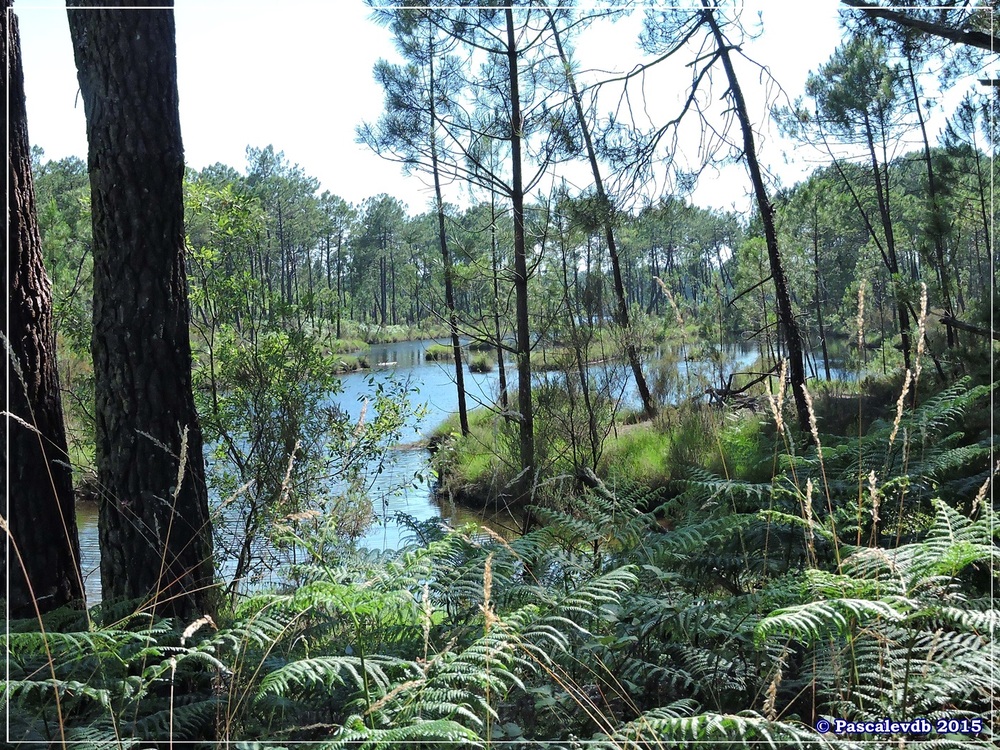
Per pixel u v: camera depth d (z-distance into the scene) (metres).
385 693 2.23
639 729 2.10
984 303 9.31
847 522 3.40
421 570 3.07
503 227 11.11
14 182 4.38
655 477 10.00
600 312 10.19
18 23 4.52
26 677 2.64
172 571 3.74
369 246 66.88
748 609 2.89
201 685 3.29
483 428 16.50
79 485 10.68
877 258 25.19
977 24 8.07
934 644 2.18
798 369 11.21
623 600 3.13
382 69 10.79
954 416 4.34
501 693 2.56
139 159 3.86
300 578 3.67
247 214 8.42
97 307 3.87
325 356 8.28
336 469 7.66
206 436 7.56
